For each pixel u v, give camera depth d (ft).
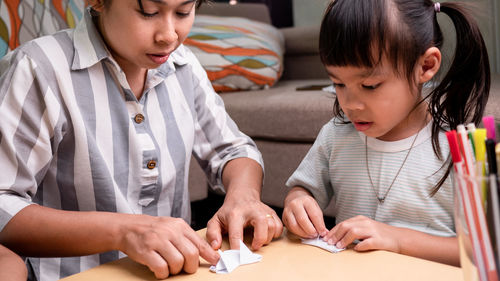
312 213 2.38
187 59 3.24
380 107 2.43
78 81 2.63
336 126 3.06
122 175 2.79
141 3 2.25
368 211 2.86
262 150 5.37
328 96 5.03
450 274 1.80
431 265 1.88
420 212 2.68
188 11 2.38
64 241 2.18
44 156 2.50
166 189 2.98
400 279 1.78
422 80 2.53
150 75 2.87
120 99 2.76
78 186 2.69
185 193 3.21
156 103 2.94
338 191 3.02
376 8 2.35
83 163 2.65
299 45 7.76
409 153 2.74
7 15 4.40
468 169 1.49
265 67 6.63
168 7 2.29
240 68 6.48
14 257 1.98
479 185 1.31
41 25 4.54
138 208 2.89
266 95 5.74
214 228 2.36
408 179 2.71
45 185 2.71
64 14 4.70
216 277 1.91
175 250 1.95
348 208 2.97
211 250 2.06
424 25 2.47
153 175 2.85
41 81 2.47
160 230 2.04
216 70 6.39
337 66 2.41
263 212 2.41
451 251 2.30
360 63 2.33
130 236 2.08
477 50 2.59
